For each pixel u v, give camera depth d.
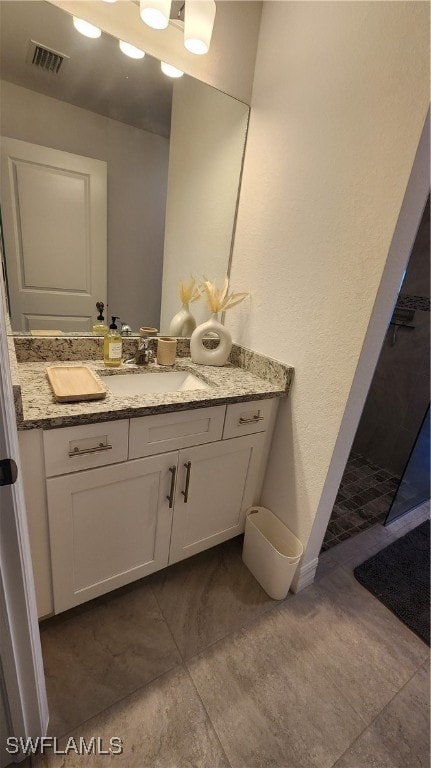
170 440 1.14
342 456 1.27
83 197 1.25
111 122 1.21
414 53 0.83
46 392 1.04
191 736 0.96
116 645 1.17
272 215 1.33
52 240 1.23
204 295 1.61
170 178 1.37
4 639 0.68
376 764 0.95
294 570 1.35
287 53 1.20
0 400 0.53
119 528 1.15
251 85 1.39
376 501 2.16
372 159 0.96
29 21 1.01
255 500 1.58
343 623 1.34
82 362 1.37
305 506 1.37
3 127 1.07
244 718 1.01
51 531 1.01
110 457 1.03
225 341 1.53
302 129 1.17
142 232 1.39
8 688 0.74
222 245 1.55
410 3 0.83
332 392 1.18
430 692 1.13
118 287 1.42
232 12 1.24
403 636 1.31
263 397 1.29
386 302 1.04
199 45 1.10
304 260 1.22
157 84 1.23
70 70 1.10
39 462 0.92
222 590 1.42
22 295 1.23
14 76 1.04
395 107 0.89
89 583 1.17
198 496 1.33
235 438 1.33
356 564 1.64
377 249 0.98
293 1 1.16
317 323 1.20
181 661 1.14
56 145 1.16
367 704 1.08
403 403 2.42
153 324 1.54
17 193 1.14
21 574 0.66
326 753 0.96
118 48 1.14
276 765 0.93
